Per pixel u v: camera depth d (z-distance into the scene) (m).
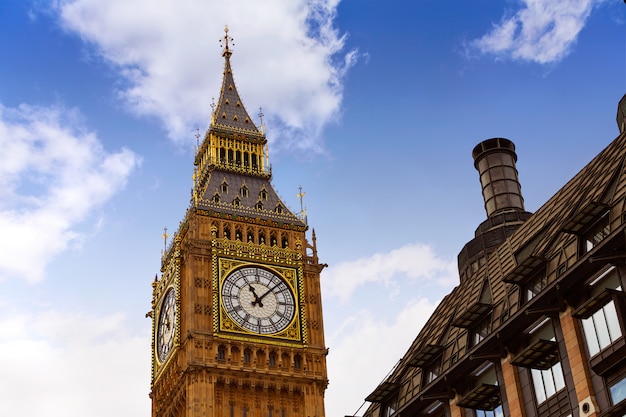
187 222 120.50
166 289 120.75
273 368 110.75
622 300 48.62
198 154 134.12
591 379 49.69
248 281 115.19
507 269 63.03
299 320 114.81
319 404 110.62
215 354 108.69
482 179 92.44
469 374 59.47
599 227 52.69
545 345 51.75
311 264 120.50
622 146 60.16
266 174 130.00
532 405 53.44
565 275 51.72
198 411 105.06
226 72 142.50
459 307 67.94
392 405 68.38
